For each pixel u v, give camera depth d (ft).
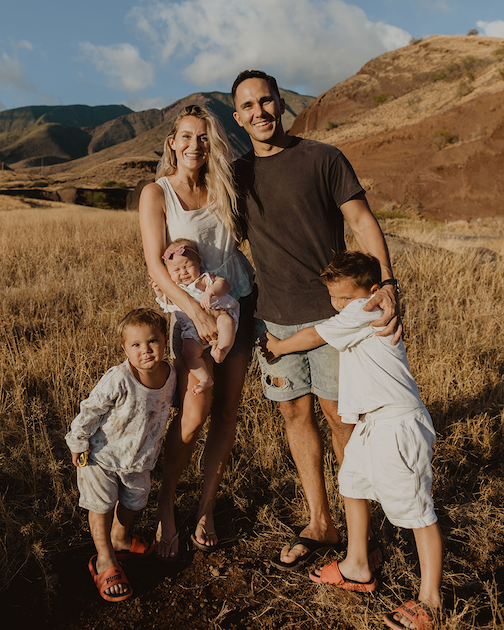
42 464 9.04
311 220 7.78
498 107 181.78
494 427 11.25
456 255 24.99
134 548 7.79
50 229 38.37
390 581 7.34
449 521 8.77
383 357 7.04
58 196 165.68
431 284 22.17
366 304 7.04
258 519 8.80
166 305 8.29
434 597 6.47
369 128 249.34
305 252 7.88
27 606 6.87
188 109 7.71
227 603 7.08
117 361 13.23
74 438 6.87
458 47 312.71
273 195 7.80
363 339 7.14
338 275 7.23
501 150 164.76
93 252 28.45
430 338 15.31
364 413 7.08
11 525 7.91
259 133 7.70
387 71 322.14
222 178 7.75
